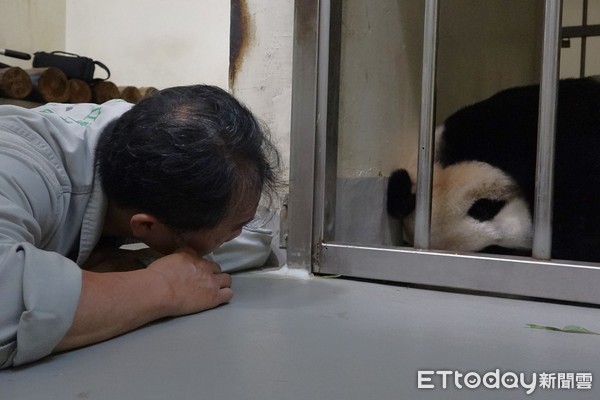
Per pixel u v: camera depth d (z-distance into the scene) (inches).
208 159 28.7
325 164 46.7
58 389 23.8
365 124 52.3
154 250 38.3
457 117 54.5
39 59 86.7
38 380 24.6
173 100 30.2
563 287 39.2
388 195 55.4
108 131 32.6
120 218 33.7
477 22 64.6
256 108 51.6
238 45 52.2
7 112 32.1
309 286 43.9
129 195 30.0
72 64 85.5
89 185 32.5
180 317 34.2
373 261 45.0
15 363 25.4
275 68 50.8
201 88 31.5
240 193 30.5
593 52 79.4
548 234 40.2
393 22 55.6
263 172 31.8
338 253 46.4
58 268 26.5
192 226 30.7
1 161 28.5
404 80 58.5
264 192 34.4
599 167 47.5
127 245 52.2
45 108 38.5
